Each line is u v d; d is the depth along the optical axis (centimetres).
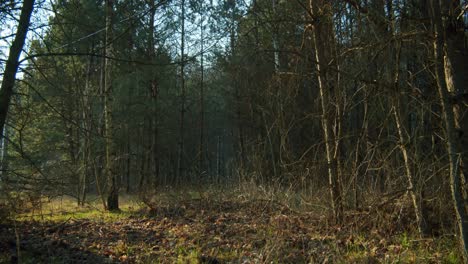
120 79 1936
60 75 736
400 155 827
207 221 942
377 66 722
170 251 672
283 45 861
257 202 1060
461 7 555
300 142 1258
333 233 706
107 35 812
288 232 718
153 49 1864
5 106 550
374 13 673
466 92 489
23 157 611
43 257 628
